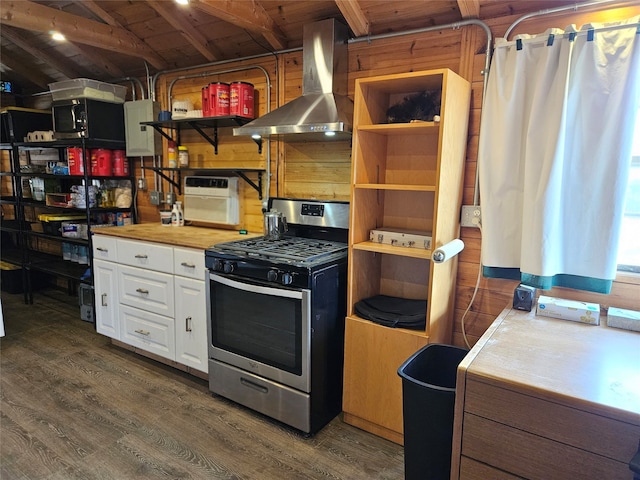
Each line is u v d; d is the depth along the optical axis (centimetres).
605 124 171
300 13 251
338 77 245
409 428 161
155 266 274
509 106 190
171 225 340
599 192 175
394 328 203
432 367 189
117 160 374
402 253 199
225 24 277
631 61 164
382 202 241
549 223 179
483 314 220
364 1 224
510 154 193
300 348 207
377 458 200
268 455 200
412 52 230
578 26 184
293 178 287
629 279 180
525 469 124
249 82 301
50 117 437
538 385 119
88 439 209
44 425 219
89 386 260
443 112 183
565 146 178
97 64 369
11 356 299
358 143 210
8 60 408
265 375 223
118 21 310
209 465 193
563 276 188
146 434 214
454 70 218
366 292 234
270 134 241
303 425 213
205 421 226
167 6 270
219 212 314
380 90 221
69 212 416
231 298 231
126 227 327
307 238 267
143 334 288
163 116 321
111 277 303
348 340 217
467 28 210
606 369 129
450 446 154
